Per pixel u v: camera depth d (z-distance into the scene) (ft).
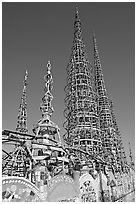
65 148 187.32
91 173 210.79
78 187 163.32
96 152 277.03
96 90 420.36
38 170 153.28
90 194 193.26
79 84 320.50
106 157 330.54
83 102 307.78
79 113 302.04
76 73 330.95
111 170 270.26
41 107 206.69
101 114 392.06
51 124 198.59
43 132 196.34
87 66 342.44
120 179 298.97
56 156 179.83
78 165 195.72
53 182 141.79
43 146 170.09
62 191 145.18
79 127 292.81
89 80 331.36
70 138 296.10
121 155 374.63
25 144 161.27
